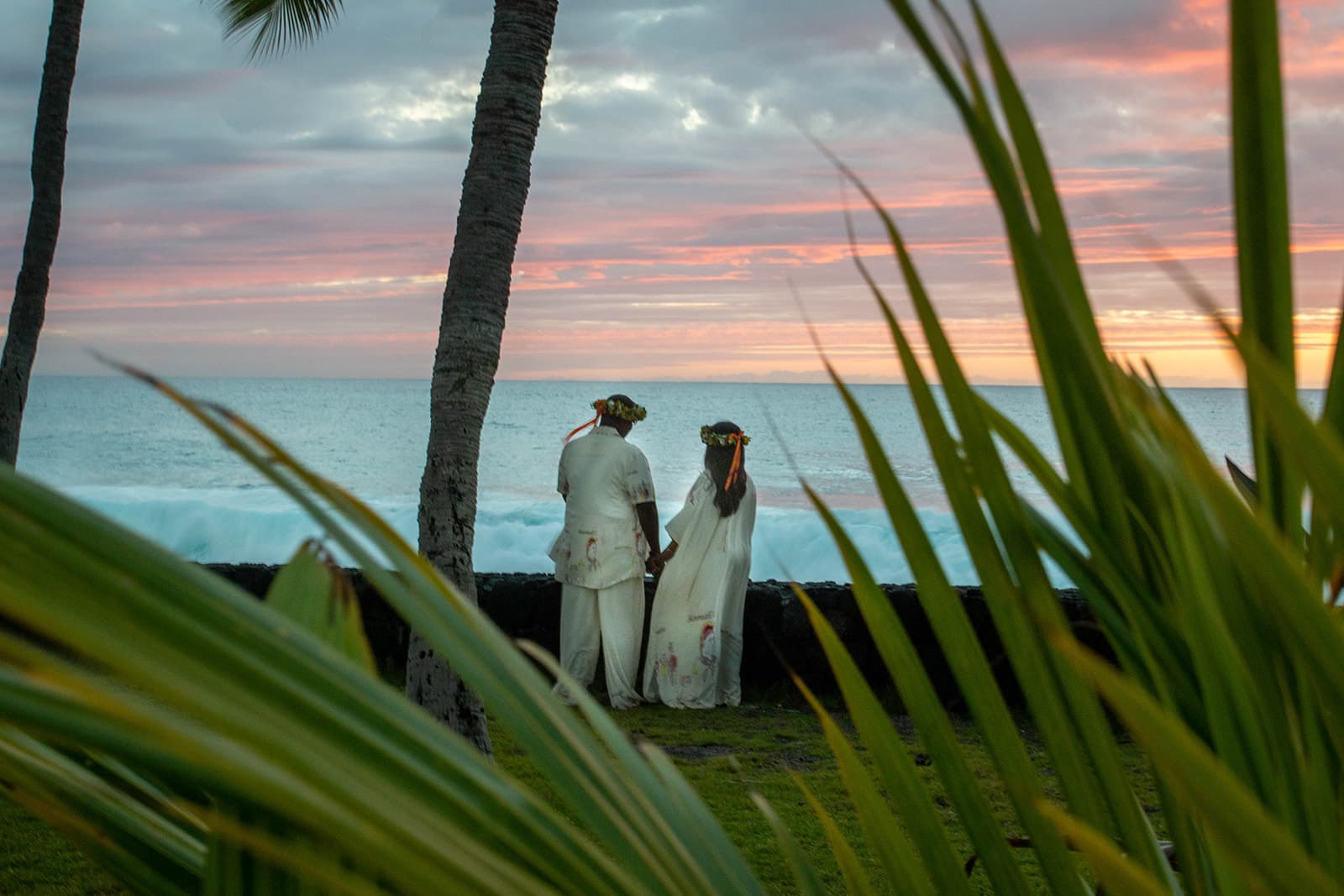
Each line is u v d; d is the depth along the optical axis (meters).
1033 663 0.55
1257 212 0.49
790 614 7.11
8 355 6.63
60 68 6.78
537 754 0.51
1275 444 0.54
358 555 0.48
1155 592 0.56
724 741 6.03
